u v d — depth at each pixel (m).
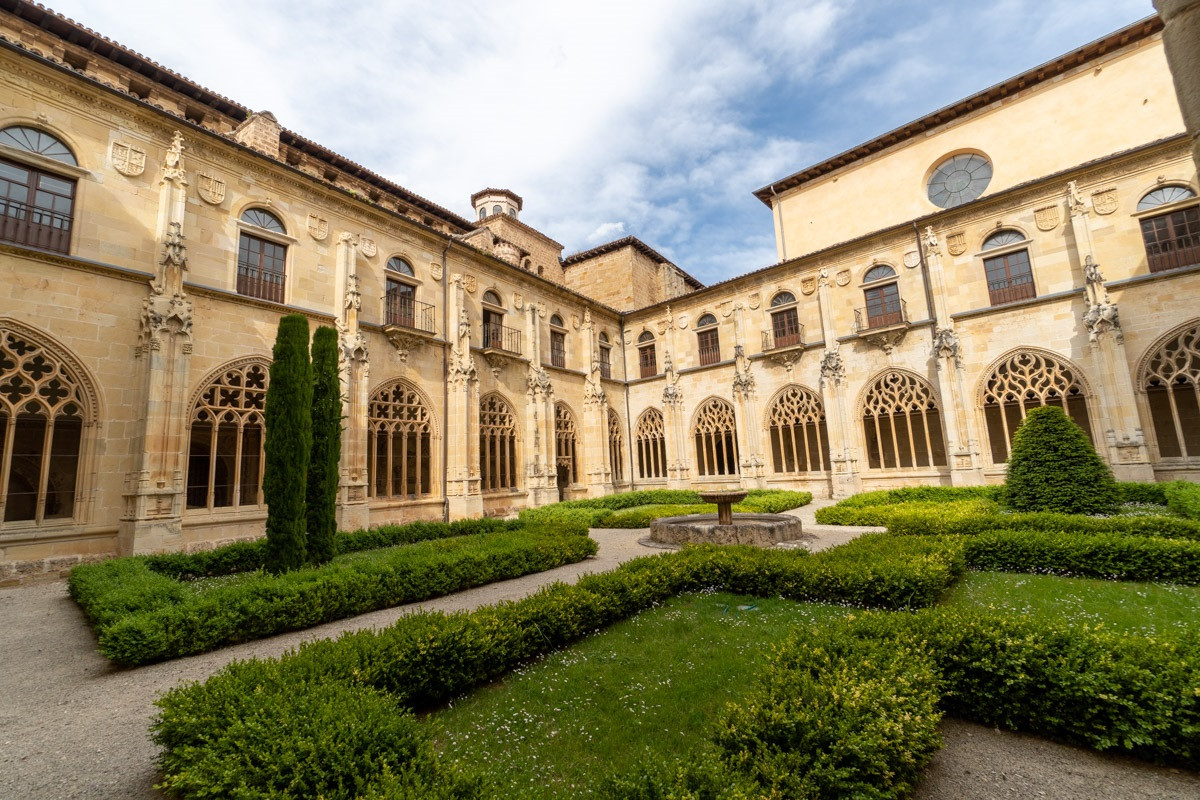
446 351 23.81
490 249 30.70
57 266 13.54
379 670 5.24
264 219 18.50
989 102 25.58
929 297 24.05
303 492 11.83
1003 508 16.70
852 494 24.88
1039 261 21.48
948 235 23.91
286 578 9.37
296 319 12.24
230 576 12.19
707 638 7.32
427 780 3.46
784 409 28.73
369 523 19.05
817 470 28.72
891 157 28.61
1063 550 10.34
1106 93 22.69
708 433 32.12
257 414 17.17
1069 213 20.70
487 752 4.70
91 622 9.05
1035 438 16.34
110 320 14.29
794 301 28.86
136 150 15.39
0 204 13.05
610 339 36.19
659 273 41.47
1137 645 5.06
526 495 26.92
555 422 30.30
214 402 16.19
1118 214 19.92
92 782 4.59
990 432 29.75
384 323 21.53
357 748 3.74
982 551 11.15
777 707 4.17
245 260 17.81
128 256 14.84
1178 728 4.41
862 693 4.26
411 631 6.02
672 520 16.44
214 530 15.59
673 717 5.15
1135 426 18.45
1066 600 8.41
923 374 24.00
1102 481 15.20
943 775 4.46
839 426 25.80
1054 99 23.91
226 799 3.55
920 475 23.70
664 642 7.27
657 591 9.32
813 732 3.83
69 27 16.98
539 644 7.02
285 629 8.76
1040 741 4.98
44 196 13.76
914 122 27.11
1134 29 21.84
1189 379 18.23
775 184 32.38
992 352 22.25
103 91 14.71
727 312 31.69
